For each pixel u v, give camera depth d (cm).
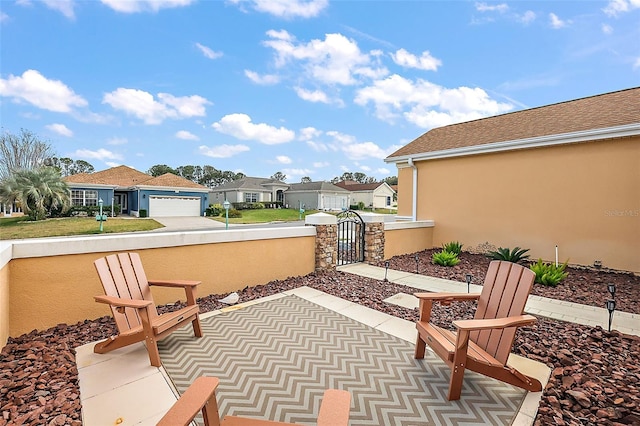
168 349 314
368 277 645
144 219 2459
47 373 264
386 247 845
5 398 229
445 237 998
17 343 323
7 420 203
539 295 540
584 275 683
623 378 261
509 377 240
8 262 325
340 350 314
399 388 249
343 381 258
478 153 899
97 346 302
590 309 464
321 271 662
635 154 668
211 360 292
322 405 132
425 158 1018
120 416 212
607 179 703
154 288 445
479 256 885
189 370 274
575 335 360
